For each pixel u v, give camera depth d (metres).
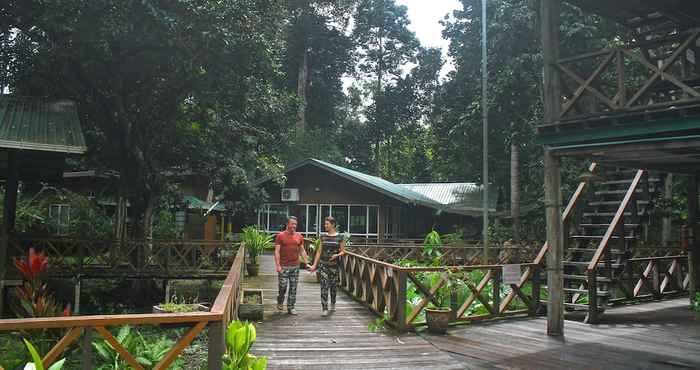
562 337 6.90
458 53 26.62
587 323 7.99
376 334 6.82
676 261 10.91
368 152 45.53
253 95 14.04
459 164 30.75
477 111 22.25
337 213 24.09
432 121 36.31
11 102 10.90
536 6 19.38
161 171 15.32
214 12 10.56
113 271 12.38
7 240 10.48
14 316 10.29
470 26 25.80
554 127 6.86
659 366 5.57
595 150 6.56
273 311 8.36
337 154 35.69
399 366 5.38
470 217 27.20
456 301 7.67
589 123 6.46
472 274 10.61
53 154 10.12
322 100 41.00
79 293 12.09
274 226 24.75
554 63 6.96
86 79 11.90
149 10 9.99
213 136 14.84
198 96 12.68
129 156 13.20
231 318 4.99
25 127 9.55
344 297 9.99
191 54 11.03
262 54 11.60
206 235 16.86
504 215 24.52
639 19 8.08
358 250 16.19
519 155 25.56
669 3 7.32
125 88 12.42
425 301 7.23
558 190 7.16
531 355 5.96
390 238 24.72
